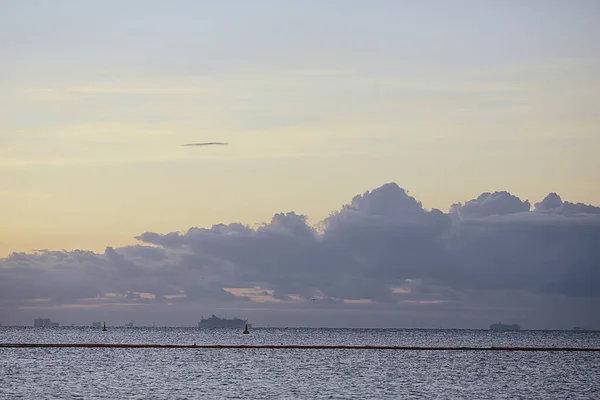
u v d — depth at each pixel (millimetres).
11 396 137625
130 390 148250
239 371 192000
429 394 148750
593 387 162375
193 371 190250
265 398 139625
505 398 144250
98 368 194750
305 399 138875
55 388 149625
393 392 151250
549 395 149125
